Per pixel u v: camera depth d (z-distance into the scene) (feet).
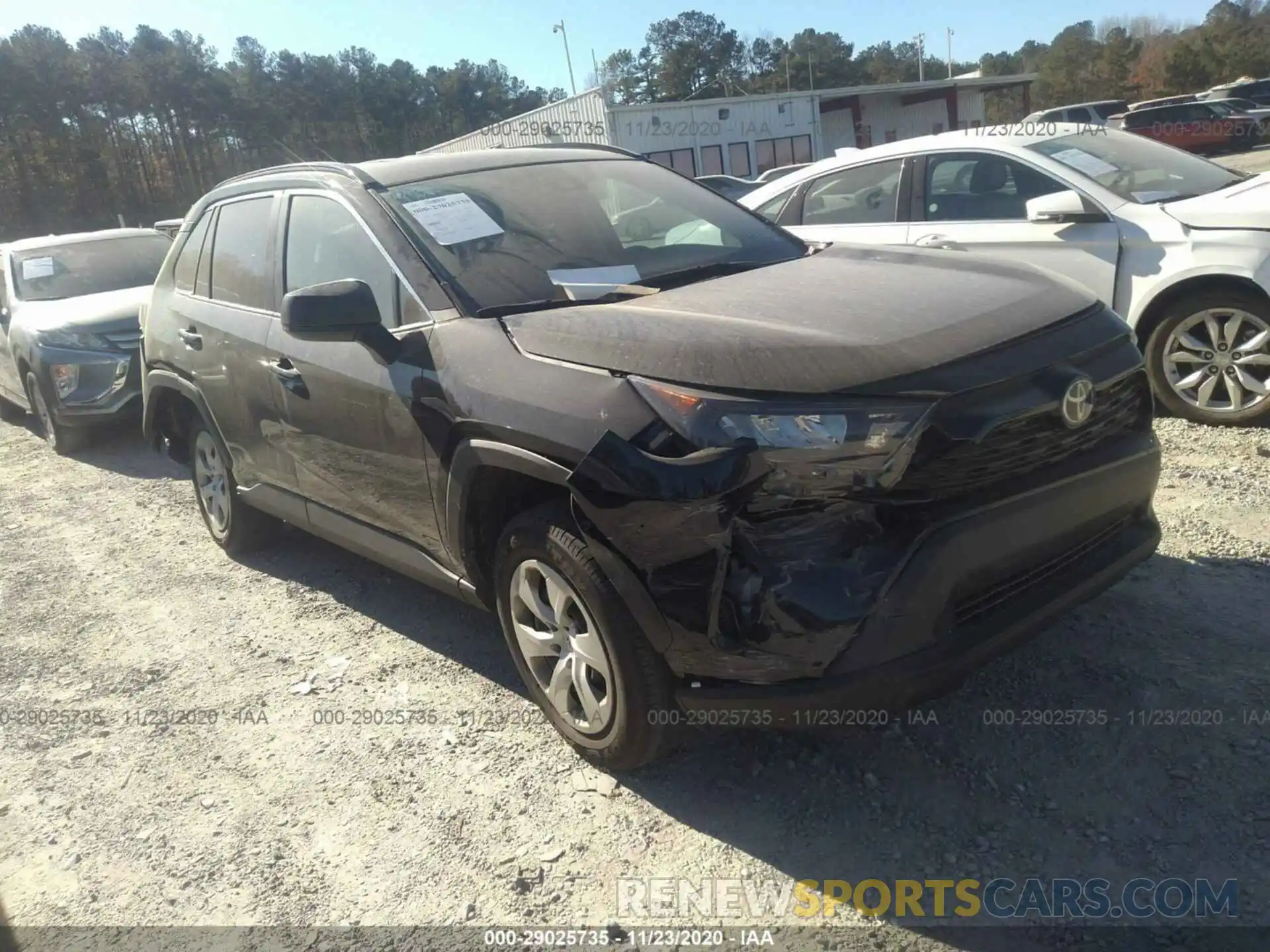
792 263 11.93
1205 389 17.16
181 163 222.48
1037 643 11.21
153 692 13.19
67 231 209.36
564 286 11.05
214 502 17.58
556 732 10.94
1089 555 9.57
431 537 11.28
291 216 13.52
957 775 9.38
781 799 9.43
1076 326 9.55
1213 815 8.48
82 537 20.30
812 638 7.97
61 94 205.05
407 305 11.19
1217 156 91.15
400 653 13.33
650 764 10.15
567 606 9.61
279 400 13.20
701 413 8.18
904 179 20.49
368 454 11.68
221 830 10.14
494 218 12.01
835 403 8.05
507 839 9.45
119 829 10.39
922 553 8.05
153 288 17.61
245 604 15.64
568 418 8.86
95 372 26.32
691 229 13.15
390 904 8.82
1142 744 9.40
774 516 8.06
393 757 10.99
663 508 8.04
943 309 9.46
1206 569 12.41
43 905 9.37
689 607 8.33
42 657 14.70
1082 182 18.22
